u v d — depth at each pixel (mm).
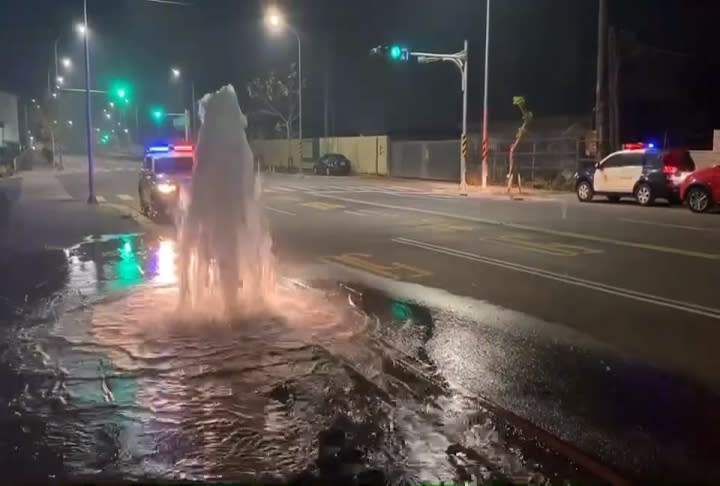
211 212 8430
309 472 4457
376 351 7129
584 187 26516
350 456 4699
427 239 15586
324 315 8469
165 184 19562
